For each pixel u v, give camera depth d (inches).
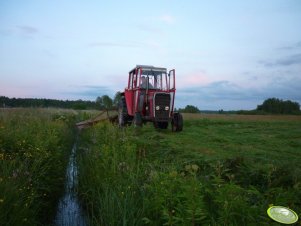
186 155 283.3
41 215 192.5
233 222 126.1
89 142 426.3
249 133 498.9
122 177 214.7
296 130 550.9
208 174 214.2
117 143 317.7
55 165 255.6
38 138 282.2
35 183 201.0
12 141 261.1
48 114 633.0
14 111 543.5
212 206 150.6
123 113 598.2
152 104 508.1
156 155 293.1
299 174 202.2
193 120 753.0
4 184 162.7
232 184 133.6
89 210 204.4
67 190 245.9
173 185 156.6
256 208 132.8
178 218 130.2
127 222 160.7
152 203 161.6
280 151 322.3
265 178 198.7
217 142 382.3
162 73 540.1
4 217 143.5
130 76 603.5
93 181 230.1
